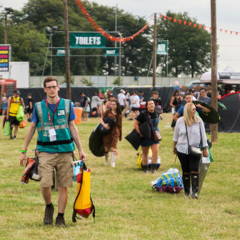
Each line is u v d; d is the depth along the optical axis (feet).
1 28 418.51
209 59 533.55
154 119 59.41
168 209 41.04
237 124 110.63
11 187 50.83
